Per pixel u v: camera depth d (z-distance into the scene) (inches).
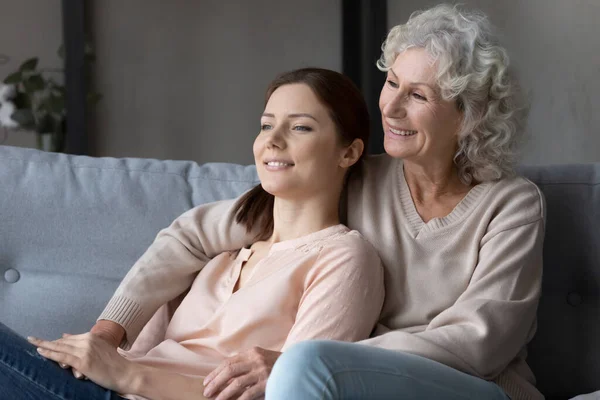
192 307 68.2
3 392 55.2
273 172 65.7
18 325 76.9
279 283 63.9
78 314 76.7
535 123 130.1
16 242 78.0
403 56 65.3
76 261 77.9
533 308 62.4
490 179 66.7
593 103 116.0
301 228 67.6
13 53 180.9
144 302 68.6
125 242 77.5
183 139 191.0
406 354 51.3
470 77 63.6
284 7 189.3
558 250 73.0
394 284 65.2
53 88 179.3
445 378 51.0
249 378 56.3
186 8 189.9
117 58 186.9
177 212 78.2
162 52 189.5
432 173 66.9
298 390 45.4
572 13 121.0
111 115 186.7
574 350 72.4
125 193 78.6
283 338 63.9
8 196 78.2
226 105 191.3
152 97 189.3
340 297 61.4
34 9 181.5
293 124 65.8
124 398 57.8
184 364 62.9
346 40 182.5
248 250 69.7
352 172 71.4
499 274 61.8
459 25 64.8
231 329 64.2
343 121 66.5
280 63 189.9
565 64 122.6
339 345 47.9
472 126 64.9
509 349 60.2
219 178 79.8
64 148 177.9
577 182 73.7
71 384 56.6
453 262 64.6
